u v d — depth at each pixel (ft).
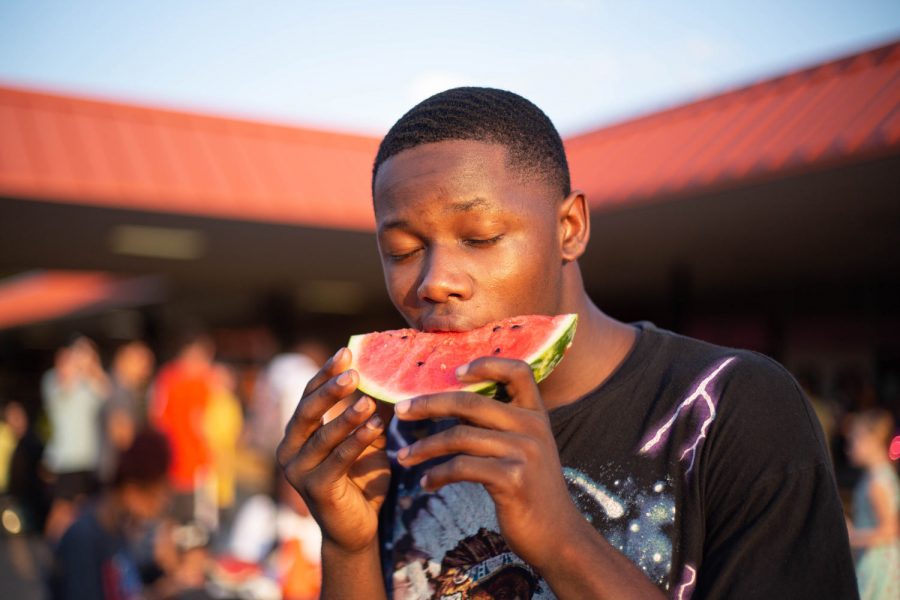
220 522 33.88
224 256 39.24
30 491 46.93
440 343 5.06
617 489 5.19
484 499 5.73
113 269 43.65
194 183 29.60
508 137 5.08
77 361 40.27
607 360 5.68
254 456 33.09
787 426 4.89
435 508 5.88
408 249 5.16
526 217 4.99
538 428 4.06
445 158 4.95
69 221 31.01
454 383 4.81
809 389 48.57
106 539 14.51
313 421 4.75
